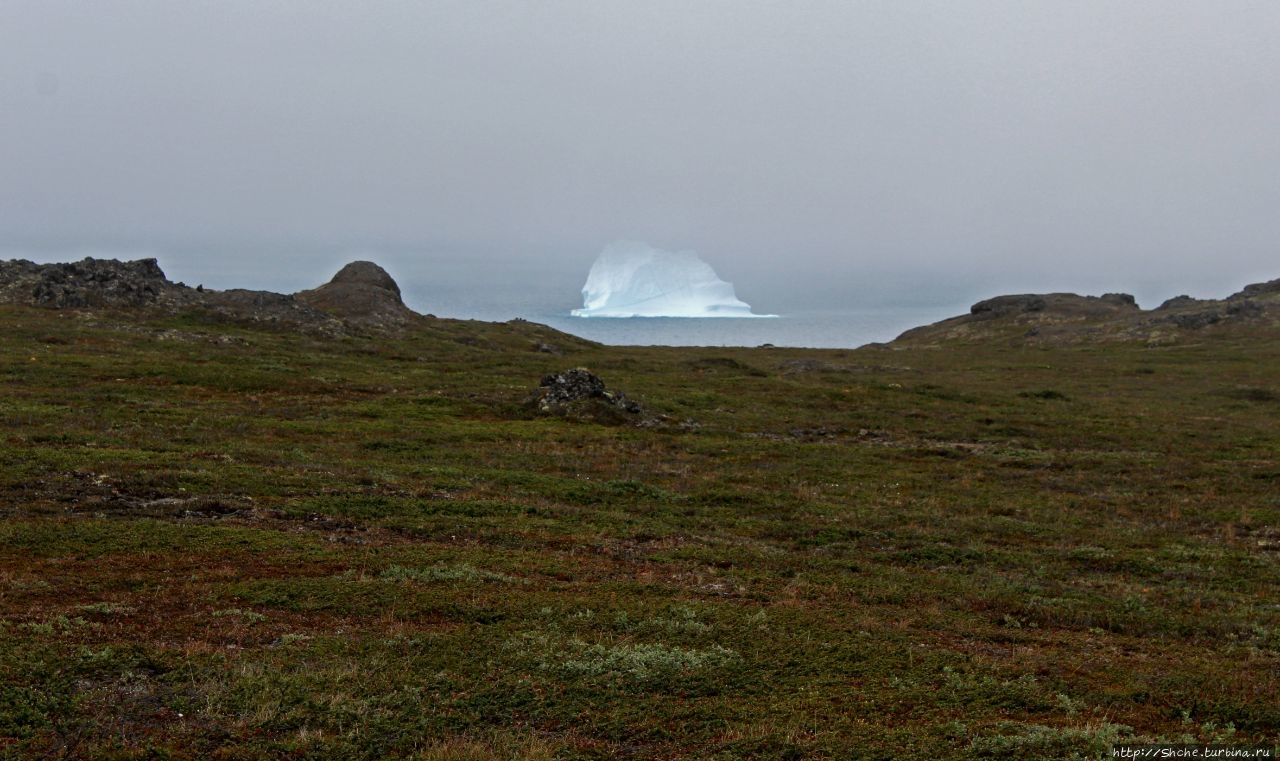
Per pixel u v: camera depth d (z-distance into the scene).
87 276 89.88
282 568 21.17
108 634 16.17
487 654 16.17
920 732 13.38
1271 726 14.10
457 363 82.75
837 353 135.88
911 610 20.67
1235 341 129.50
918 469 43.12
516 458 40.22
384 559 22.23
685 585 21.83
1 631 15.69
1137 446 52.50
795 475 40.00
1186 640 19.48
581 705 14.23
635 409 57.16
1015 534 29.97
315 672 14.88
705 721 13.80
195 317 88.44
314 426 44.41
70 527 23.05
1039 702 14.71
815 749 12.71
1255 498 37.22
